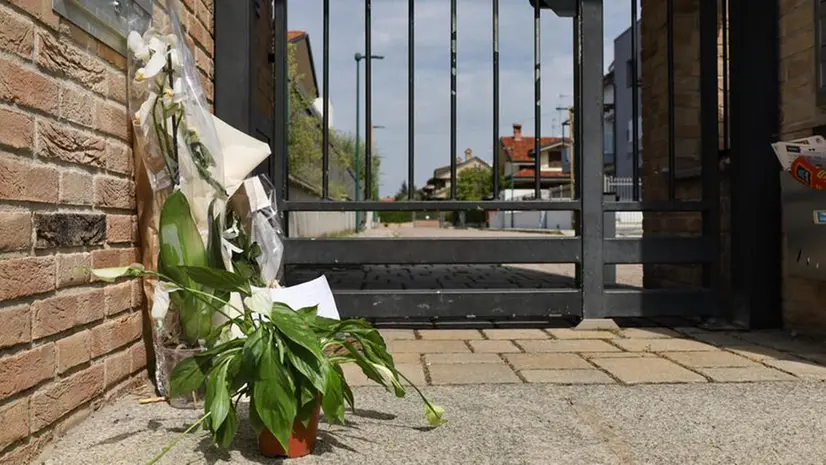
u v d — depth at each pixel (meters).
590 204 4.07
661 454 1.98
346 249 3.94
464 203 4.00
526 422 2.28
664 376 2.91
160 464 1.87
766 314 4.04
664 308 4.10
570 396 2.60
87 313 2.17
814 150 3.43
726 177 4.33
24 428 1.79
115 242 2.40
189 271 1.89
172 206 2.40
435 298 3.97
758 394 2.62
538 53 4.05
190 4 3.27
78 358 2.11
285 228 4.00
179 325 2.54
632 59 4.19
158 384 2.48
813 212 3.59
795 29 3.80
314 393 1.87
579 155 4.10
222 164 2.84
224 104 3.69
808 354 3.34
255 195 3.17
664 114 5.20
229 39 3.70
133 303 2.56
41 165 1.89
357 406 2.47
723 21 4.26
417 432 2.18
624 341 3.71
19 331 1.76
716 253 4.14
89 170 2.20
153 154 2.58
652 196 5.48
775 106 4.00
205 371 1.93
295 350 1.83
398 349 3.53
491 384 2.79
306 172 12.41
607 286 5.61
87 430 2.11
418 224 61.06
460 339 3.81
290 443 1.92
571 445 2.06
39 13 1.88
